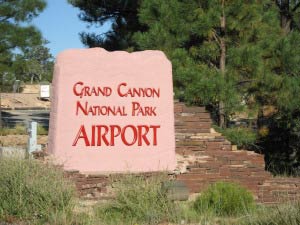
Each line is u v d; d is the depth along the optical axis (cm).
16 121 3691
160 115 1359
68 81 1317
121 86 1343
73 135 1309
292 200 1095
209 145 1439
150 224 970
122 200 1038
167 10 1761
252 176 1375
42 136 2253
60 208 1008
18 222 977
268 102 1816
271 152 2164
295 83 1720
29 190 1029
